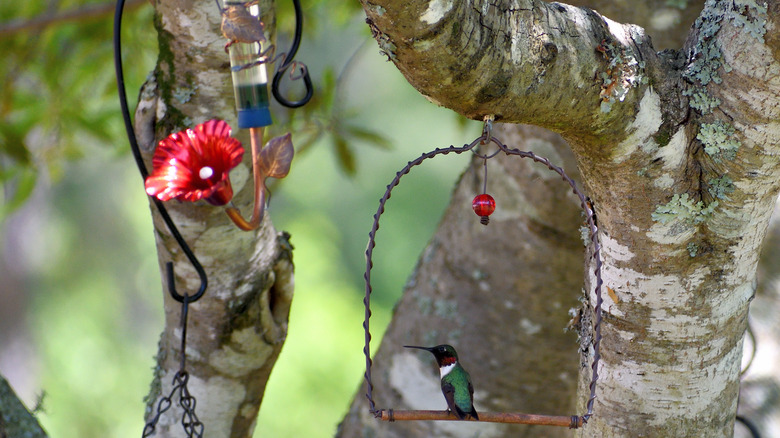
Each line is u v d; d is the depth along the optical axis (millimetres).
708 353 6965
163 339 7172
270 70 7051
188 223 7055
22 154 8344
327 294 21250
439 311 7387
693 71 6910
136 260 28375
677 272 6938
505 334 7352
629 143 6895
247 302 7109
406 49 6773
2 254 26359
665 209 6918
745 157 6895
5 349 26453
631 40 6891
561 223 7273
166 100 7035
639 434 6977
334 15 9711
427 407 7379
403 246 24922
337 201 25219
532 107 6844
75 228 27688
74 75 9000
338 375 19484
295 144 8406
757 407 7430
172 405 7152
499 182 7320
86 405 25109
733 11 6895
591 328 6996
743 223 6922
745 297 6973
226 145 6789
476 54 6785
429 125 24656
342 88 8195
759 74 6875
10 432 7047
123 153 9078
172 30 7020
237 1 6816
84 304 27500
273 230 7137
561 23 6844
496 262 7344
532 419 6883
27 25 8203
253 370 7152
